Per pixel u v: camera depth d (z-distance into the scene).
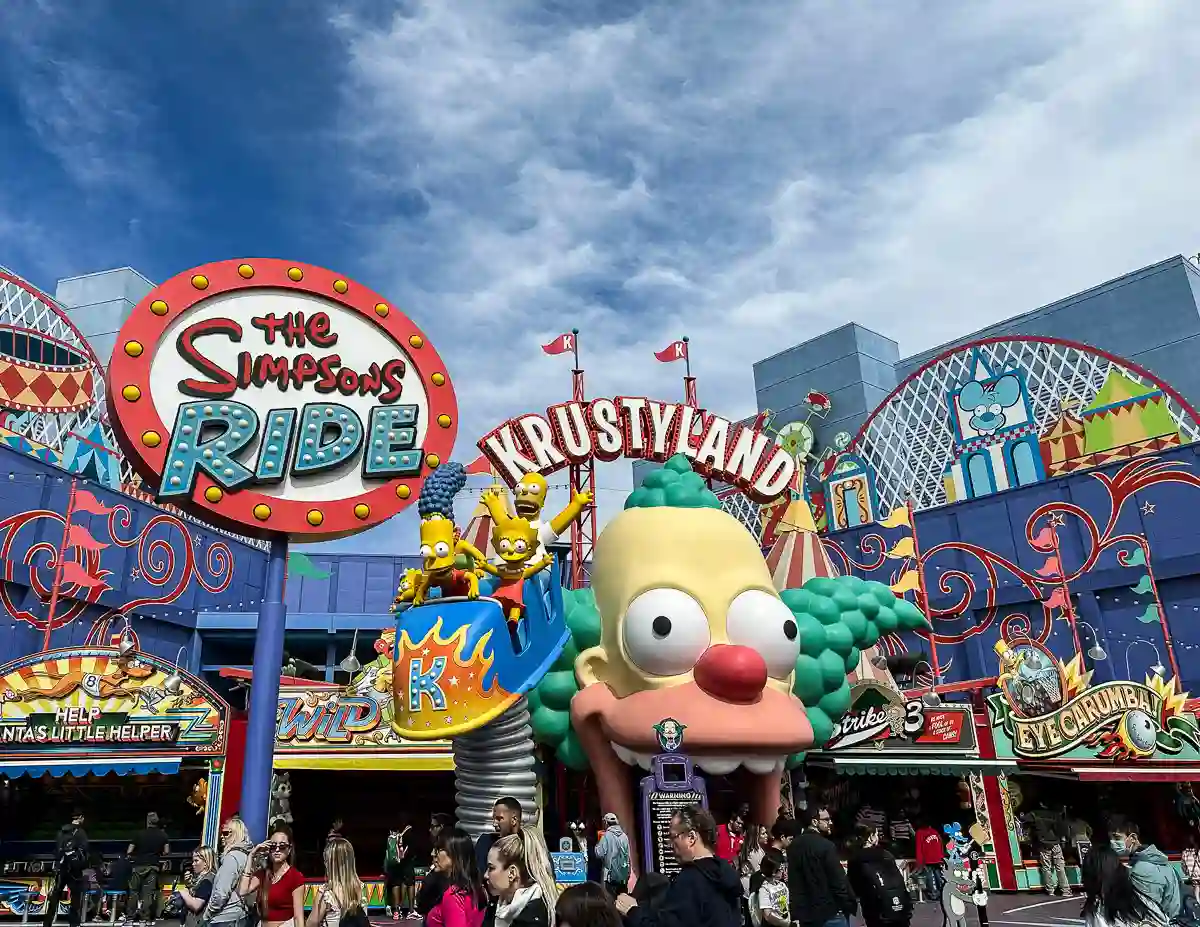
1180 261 49.03
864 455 50.59
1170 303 48.94
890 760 20.75
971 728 21.14
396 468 14.76
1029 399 44.22
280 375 14.83
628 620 15.83
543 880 6.55
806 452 59.44
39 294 36.12
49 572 31.38
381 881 18.83
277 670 13.56
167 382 14.00
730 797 18.52
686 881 5.69
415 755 18.08
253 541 44.59
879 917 9.09
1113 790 26.72
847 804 24.12
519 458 21.00
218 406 14.05
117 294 51.19
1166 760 20.77
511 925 5.79
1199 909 8.42
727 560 16.47
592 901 4.70
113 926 16.91
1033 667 21.66
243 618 39.88
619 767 15.68
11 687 17.17
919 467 47.78
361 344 15.55
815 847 8.45
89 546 31.94
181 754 17.33
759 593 16.41
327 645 45.47
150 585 36.69
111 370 13.64
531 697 16.41
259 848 8.27
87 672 17.47
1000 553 39.50
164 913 17.48
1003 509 39.91
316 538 14.33
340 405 14.95
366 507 14.48
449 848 6.78
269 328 15.01
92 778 20.95
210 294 14.67
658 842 13.31
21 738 17.03
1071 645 36.88
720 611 15.86
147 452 13.48
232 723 17.58
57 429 35.88
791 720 14.98
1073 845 22.02
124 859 17.52
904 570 41.84
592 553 20.52
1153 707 21.27
